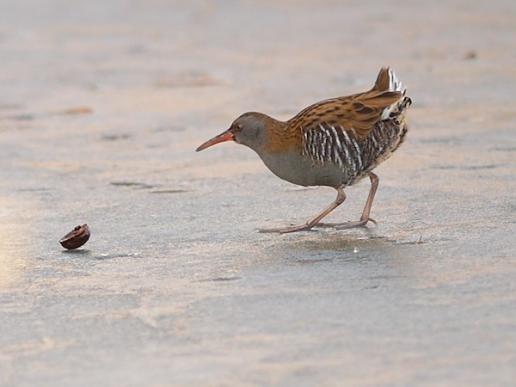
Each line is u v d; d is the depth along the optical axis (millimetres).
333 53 27453
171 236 12523
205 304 9945
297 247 11805
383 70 12438
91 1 39906
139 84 24391
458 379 7973
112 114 21141
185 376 8250
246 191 14648
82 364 8609
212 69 25969
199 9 37406
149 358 8672
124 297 10289
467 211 12961
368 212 12633
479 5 35219
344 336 8938
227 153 17266
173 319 9586
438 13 33969
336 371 8219
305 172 12383
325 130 12055
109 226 13117
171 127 19672
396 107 12094
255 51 28422
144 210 13844
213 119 20219
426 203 13453
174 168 16344
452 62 25312
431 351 8523
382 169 15484
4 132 19641
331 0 38406
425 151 16562
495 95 21156
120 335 9242
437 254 11211
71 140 18828
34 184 15625
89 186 15375
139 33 32562
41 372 8477
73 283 10828
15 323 9656
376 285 10258
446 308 9500
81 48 29922
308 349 8688
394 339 8812
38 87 24406
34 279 11023
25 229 13109
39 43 30922
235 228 12766
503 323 9070
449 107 20172
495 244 11477
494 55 26047
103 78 25328
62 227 13141
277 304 9836
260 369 8320
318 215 12570
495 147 16672
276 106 21062
